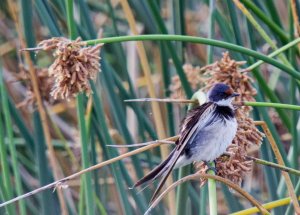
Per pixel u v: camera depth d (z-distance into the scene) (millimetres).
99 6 15094
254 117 10562
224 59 9156
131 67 14625
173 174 11203
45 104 11375
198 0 15352
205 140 8703
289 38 9898
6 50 14570
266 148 10375
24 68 11391
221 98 8812
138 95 14680
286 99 14375
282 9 14938
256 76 9828
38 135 11352
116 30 12359
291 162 10836
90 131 11055
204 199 9914
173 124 11586
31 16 10789
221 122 8625
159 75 14586
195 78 12039
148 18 12281
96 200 11547
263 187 13977
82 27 11336
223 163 8359
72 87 7844
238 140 8586
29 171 13289
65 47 7738
